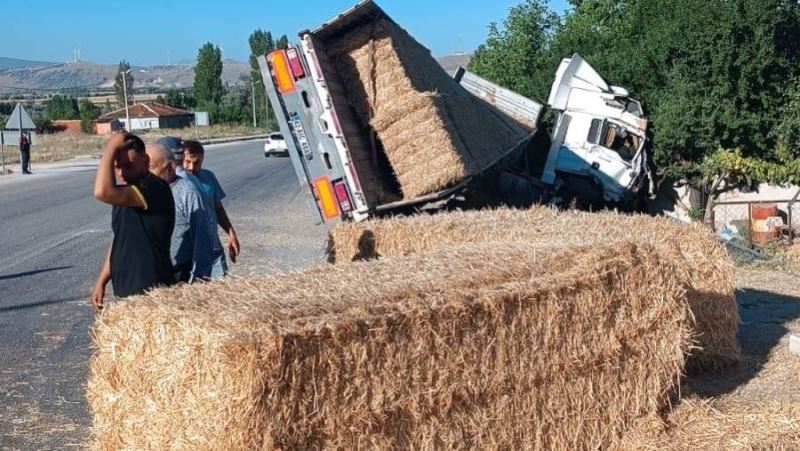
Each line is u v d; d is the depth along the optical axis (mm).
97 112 88938
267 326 3559
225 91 109938
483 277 4621
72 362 7242
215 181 7004
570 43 23000
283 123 10750
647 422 5309
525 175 17609
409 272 4742
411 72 11227
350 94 11094
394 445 3967
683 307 5531
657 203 19938
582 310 4875
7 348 7652
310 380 3600
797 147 18969
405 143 10555
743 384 6551
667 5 20734
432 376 4098
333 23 10711
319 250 13539
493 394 4422
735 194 18953
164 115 86125
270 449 3479
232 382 3420
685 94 18859
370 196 10766
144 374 3842
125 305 4043
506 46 26156
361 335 3781
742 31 18688
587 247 5230
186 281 5895
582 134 17906
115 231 4914
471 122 12719
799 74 19125
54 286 10562
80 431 5645
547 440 4750
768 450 5105
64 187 25422
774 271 12430
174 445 3684
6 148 49438
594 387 5008
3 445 5375
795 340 7340
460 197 11359
